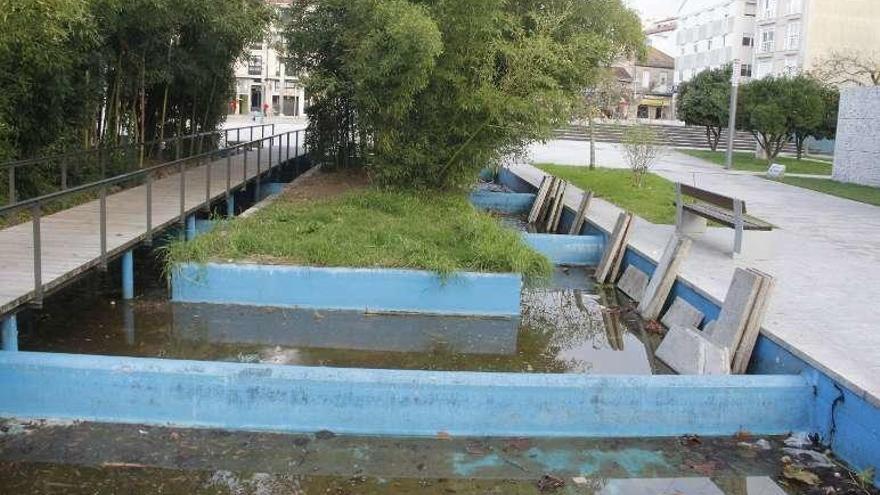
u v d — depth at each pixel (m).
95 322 7.88
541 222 15.34
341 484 4.96
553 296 9.95
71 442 5.36
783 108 26.80
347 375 5.71
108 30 12.95
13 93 10.58
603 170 21.66
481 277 8.54
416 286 8.51
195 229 11.06
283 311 8.41
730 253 10.45
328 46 14.72
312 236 9.45
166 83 17.16
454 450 5.48
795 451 5.69
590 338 8.34
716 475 5.30
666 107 74.81
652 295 8.98
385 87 11.85
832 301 8.05
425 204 12.04
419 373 5.79
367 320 8.30
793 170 25.11
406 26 10.31
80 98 12.92
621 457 5.49
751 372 7.00
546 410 5.77
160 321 7.98
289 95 62.00
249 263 8.55
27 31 8.86
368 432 5.69
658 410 5.84
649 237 11.43
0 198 10.88
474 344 7.87
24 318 7.90
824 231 12.64
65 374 5.68
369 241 9.38
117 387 5.69
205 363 5.77
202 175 14.98
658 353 7.58
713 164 26.78
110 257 7.85
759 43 55.09
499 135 12.70
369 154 13.36
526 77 12.21
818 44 48.56
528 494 4.96
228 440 5.49
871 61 39.03
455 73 11.83
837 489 5.15
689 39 72.00
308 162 20.92
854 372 5.74
